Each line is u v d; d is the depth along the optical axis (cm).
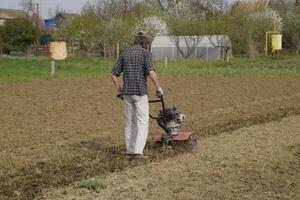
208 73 3444
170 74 3362
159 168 951
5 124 1424
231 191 834
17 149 1109
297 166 1002
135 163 996
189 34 6138
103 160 1017
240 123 1462
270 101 1967
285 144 1174
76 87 2477
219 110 1705
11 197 793
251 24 5950
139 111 1028
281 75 3294
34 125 1408
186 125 1407
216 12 7662
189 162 998
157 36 6500
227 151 1093
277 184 881
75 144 1168
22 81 2836
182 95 2127
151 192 814
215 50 6169
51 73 3234
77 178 893
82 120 1498
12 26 7619
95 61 4766
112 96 2095
